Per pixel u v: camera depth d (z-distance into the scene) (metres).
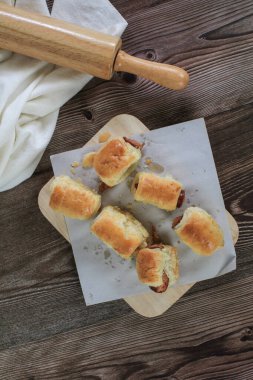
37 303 0.79
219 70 0.74
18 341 0.80
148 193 0.70
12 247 0.79
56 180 0.72
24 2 0.71
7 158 0.73
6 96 0.71
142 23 0.75
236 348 0.77
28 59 0.72
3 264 0.79
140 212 0.75
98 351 0.79
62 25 0.65
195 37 0.74
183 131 0.73
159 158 0.74
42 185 0.77
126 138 0.73
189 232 0.70
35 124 0.75
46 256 0.78
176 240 0.75
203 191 0.74
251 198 0.75
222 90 0.75
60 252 0.78
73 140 0.77
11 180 0.76
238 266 0.76
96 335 0.79
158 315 0.77
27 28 0.65
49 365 0.80
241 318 0.77
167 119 0.76
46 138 0.74
